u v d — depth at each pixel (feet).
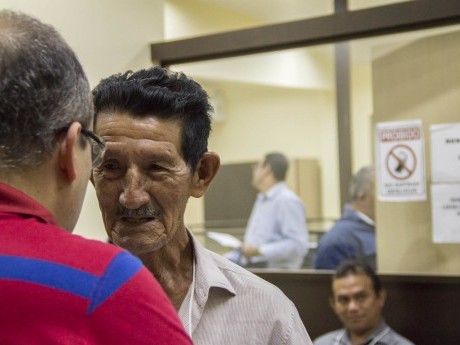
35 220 2.34
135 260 2.42
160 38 9.15
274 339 3.61
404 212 8.05
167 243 3.56
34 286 2.19
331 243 9.55
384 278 8.16
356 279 7.97
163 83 3.40
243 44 8.25
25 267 2.21
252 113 21.15
